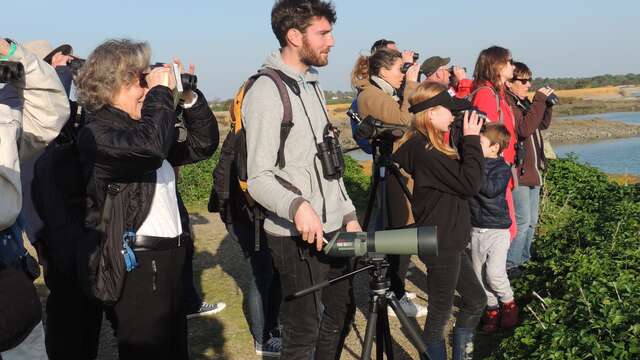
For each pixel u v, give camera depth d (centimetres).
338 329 330
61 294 348
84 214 312
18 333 237
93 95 293
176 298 319
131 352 305
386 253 282
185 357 339
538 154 596
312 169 299
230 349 465
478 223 454
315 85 317
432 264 351
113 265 291
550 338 371
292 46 299
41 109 263
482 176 347
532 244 636
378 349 327
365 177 1215
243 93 306
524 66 595
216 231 855
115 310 304
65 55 488
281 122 289
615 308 363
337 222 308
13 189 233
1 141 230
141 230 301
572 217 820
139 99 304
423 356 297
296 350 306
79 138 289
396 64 483
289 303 307
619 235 565
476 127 351
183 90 329
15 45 253
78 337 354
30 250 748
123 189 295
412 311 506
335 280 284
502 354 400
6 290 235
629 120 6950
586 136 5203
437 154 349
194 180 1137
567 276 470
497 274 455
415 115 361
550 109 602
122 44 299
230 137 387
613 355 328
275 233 303
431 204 352
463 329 377
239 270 665
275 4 301
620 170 2888
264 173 286
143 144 275
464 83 577
